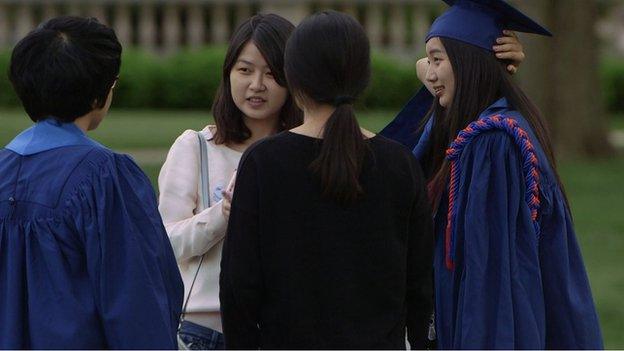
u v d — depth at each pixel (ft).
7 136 113.60
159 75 177.99
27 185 17.70
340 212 17.70
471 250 19.60
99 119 18.72
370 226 17.81
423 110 23.73
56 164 17.75
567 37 99.81
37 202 17.54
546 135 20.93
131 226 17.54
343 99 17.75
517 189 19.88
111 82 18.34
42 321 17.20
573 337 20.08
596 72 101.14
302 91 17.98
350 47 17.76
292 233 17.65
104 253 17.31
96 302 17.28
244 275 17.81
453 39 21.20
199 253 21.18
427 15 224.53
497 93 21.25
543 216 20.29
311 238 17.66
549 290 20.16
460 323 19.81
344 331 17.65
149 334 17.17
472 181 19.99
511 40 21.35
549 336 20.25
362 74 17.97
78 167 17.70
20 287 17.49
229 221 18.06
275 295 17.83
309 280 17.69
